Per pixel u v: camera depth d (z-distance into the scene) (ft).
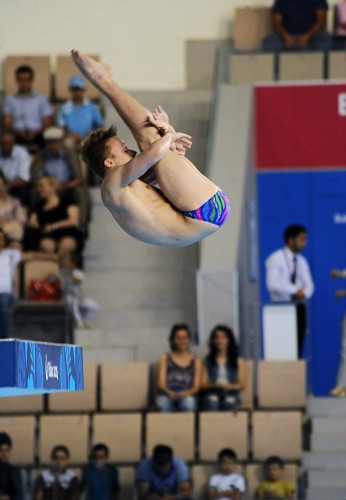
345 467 75.51
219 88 98.32
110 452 75.61
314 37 99.86
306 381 79.97
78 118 102.37
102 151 40.24
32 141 103.60
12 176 97.55
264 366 79.82
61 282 85.66
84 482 67.56
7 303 81.35
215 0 105.09
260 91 97.91
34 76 106.01
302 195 96.07
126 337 86.79
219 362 78.28
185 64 105.50
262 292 92.07
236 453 75.72
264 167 96.63
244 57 98.84
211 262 88.69
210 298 87.71
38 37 100.32
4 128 103.91
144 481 68.18
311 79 98.58
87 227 94.79
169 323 89.45
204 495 69.67
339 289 94.12
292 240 88.33
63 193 92.22
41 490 66.44
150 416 75.97
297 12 100.22
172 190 39.34
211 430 75.97
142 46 102.99
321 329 92.68
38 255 87.40
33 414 75.92
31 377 35.94
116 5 96.94
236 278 88.12
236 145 95.66
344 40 100.12
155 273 91.76
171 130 40.34
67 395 77.46
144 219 39.42
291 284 87.81
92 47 100.01
